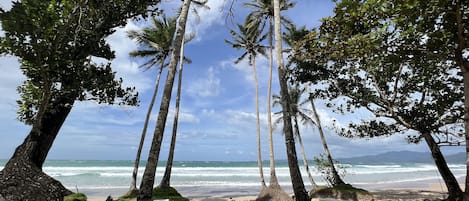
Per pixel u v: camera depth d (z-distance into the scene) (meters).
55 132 8.46
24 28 6.96
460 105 11.45
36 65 7.48
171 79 8.59
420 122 11.96
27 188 7.27
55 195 7.68
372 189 25.94
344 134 14.38
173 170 49.59
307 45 9.01
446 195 19.47
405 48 7.16
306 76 13.17
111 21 9.12
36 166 7.89
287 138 11.37
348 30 7.23
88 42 8.75
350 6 6.66
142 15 9.70
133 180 18.59
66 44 8.26
